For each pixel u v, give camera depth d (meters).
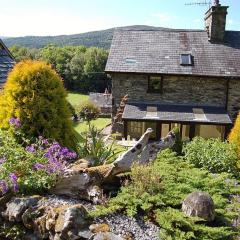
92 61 76.44
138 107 23.55
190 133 22.94
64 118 9.38
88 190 6.73
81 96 70.62
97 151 9.23
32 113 8.68
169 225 5.66
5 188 6.62
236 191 8.12
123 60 24.23
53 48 90.25
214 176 8.73
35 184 6.79
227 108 23.56
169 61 24.06
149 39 26.03
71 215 5.71
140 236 5.71
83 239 5.52
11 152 7.24
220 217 6.43
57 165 6.95
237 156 10.65
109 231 5.64
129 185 6.89
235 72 23.28
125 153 7.70
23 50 93.81
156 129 23.17
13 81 8.77
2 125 8.87
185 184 7.11
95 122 39.06
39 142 7.82
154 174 6.87
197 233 5.86
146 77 23.70
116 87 24.14
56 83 9.23
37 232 6.12
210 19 25.70
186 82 23.56
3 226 6.56
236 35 26.41
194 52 24.75
